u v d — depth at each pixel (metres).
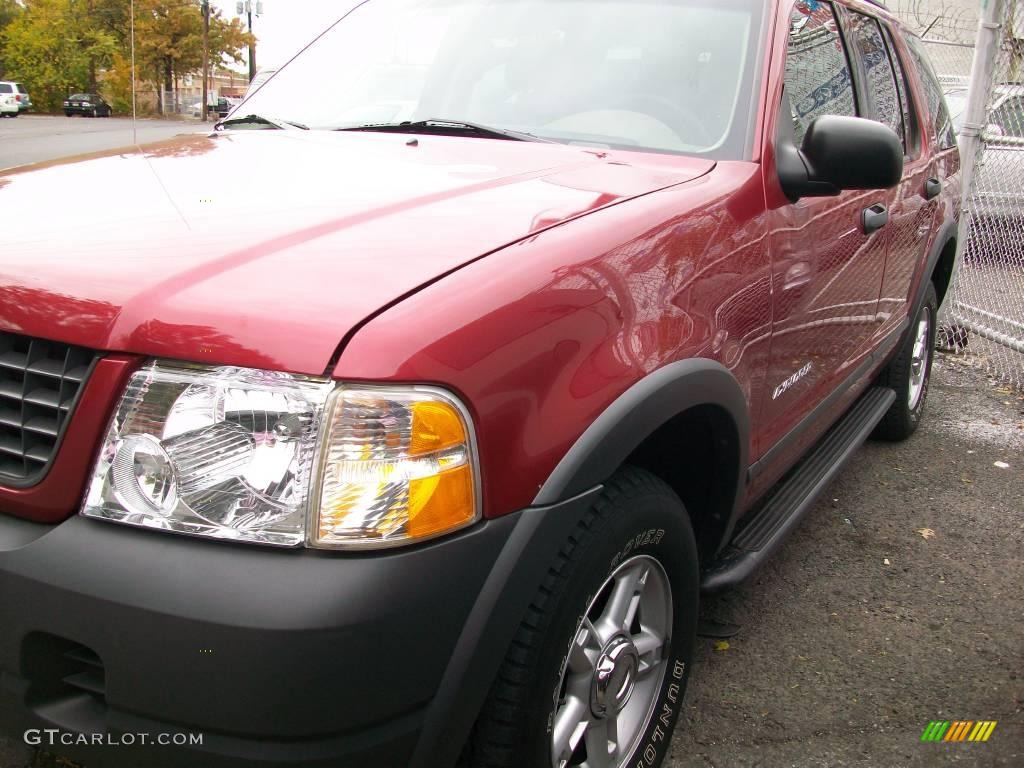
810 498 2.94
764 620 2.94
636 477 1.84
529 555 1.53
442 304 1.47
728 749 2.32
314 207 1.83
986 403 5.29
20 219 1.79
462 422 1.43
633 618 2.00
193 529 1.37
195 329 1.42
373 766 1.42
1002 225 6.20
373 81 2.96
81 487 1.44
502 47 2.83
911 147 3.95
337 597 1.33
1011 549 3.52
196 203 1.86
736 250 2.14
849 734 2.40
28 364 1.50
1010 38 6.01
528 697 1.60
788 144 2.49
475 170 2.18
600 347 1.68
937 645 2.84
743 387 2.20
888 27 3.85
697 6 2.72
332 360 1.38
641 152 2.43
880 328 3.55
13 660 1.44
